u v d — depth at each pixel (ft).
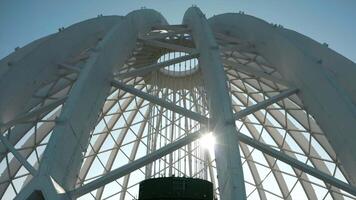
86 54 70.90
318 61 52.90
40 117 71.46
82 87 46.14
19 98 54.70
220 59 50.34
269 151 46.78
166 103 52.85
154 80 92.58
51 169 37.37
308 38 69.00
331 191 76.59
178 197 38.01
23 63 54.90
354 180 46.91
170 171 84.64
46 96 73.00
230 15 74.08
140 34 72.08
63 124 41.50
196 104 92.02
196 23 64.28
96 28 69.21
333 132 49.67
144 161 44.91
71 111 43.04
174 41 80.43
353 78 58.75
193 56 60.59
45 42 59.57
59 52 62.08
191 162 88.79
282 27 68.95
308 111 57.21
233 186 35.47
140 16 70.23
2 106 50.62
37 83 58.34
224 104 43.55
